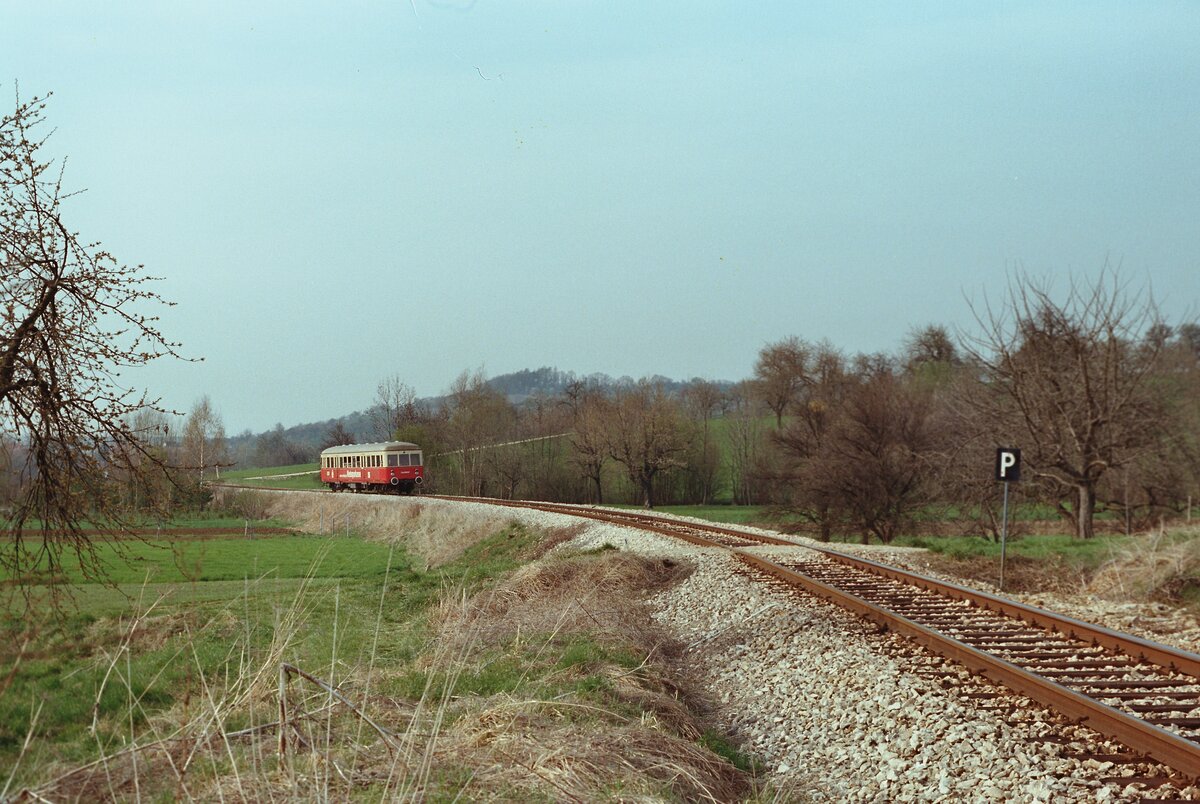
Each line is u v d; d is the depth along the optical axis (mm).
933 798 6363
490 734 6559
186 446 43594
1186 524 22984
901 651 9969
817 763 7535
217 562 28875
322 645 10977
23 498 10820
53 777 5148
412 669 9570
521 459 78250
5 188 9977
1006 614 12031
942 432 40250
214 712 5469
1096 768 6293
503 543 32281
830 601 13086
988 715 7516
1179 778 6035
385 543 40938
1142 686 8266
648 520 32281
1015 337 28562
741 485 76312
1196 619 12648
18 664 5891
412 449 61656
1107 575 17125
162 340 10742
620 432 71688
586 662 9875
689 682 10797
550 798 5480
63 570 10531
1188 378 28438
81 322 10375
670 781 6305
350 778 5078
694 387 79875
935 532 41781
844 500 42594
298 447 137625
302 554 32906
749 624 12539
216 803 4910
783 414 65438
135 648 10836
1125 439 26938
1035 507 32719
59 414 10547
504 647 10891
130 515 11445
